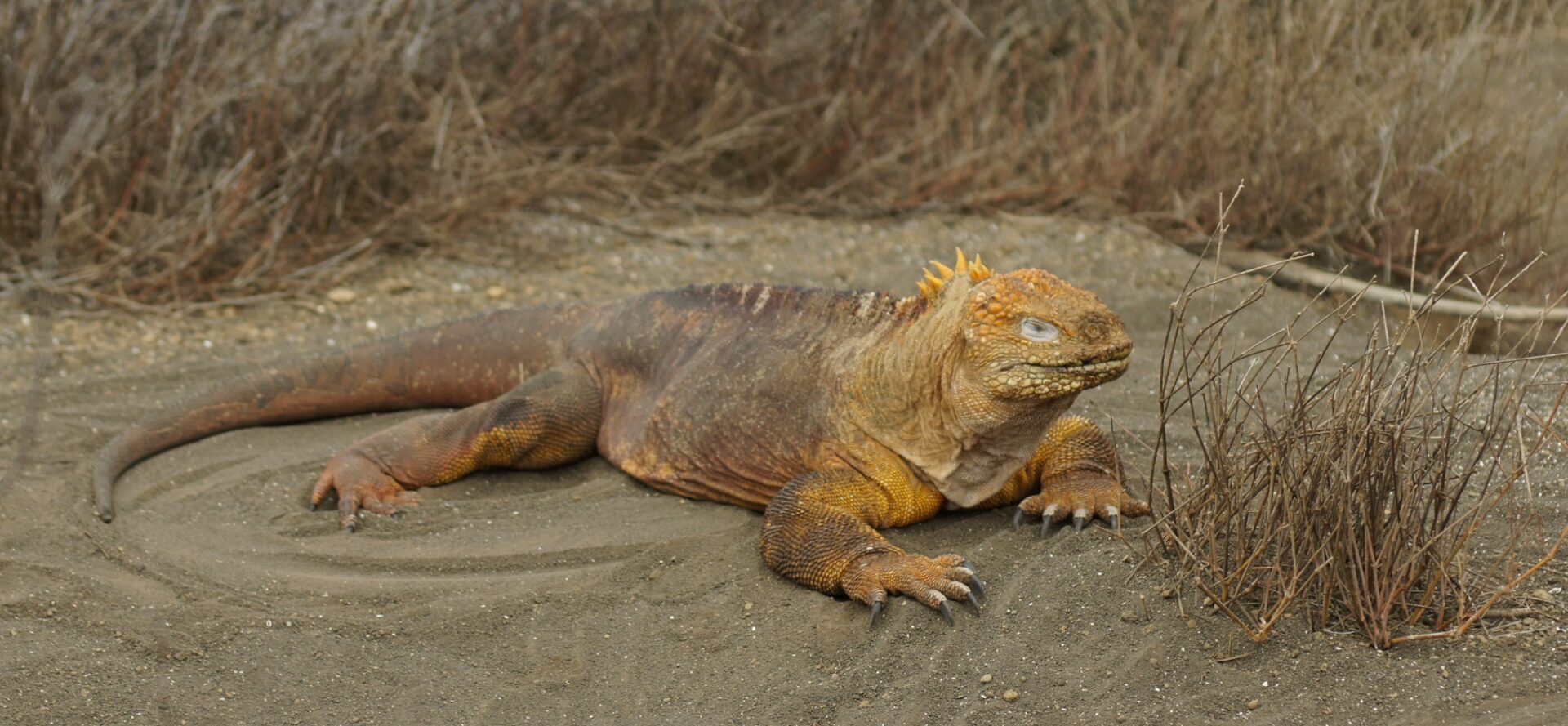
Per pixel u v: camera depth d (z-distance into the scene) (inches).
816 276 316.2
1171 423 224.4
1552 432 178.5
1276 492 159.9
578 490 209.0
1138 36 372.8
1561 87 316.8
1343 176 310.0
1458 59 307.3
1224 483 164.1
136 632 171.9
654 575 183.9
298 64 320.2
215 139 327.6
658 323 218.7
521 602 178.5
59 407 239.9
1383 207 306.5
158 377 254.1
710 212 358.3
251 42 319.3
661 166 365.1
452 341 237.0
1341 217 313.4
